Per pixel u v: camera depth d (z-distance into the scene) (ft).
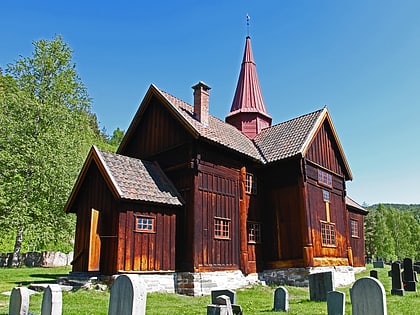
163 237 55.62
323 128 81.25
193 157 59.72
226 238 61.72
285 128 81.30
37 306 39.01
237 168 67.46
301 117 82.17
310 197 71.31
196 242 56.54
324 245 72.33
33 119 100.78
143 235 53.36
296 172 70.44
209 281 56.54
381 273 93.61
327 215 76.23
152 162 65.10
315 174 74.69
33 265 102.78
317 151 77.20
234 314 36.55
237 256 63.26
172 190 59.93
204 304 44.68
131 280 23.89
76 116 109.70
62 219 97.81
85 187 58.95
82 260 55.57
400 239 256.11
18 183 92.48
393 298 48.80
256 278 67.21
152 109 68.80
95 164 57.77
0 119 98.58
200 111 67.10
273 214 71.97
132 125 69.72
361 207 111.65
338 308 33.73
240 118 90.38
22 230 96.22
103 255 52.44
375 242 227.81
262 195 73.46
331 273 46.83
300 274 65.92
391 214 265.95
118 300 24.20
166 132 65.05
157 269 53.83
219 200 62.28
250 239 68.44
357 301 26.30
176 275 56.29
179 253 57.36
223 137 67.31
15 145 96.27
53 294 28.48
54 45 108.78
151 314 37.04
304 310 39.52
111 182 52.44
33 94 105.09
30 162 96.27
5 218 90.48
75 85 111.24
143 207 54.19
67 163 100.48
